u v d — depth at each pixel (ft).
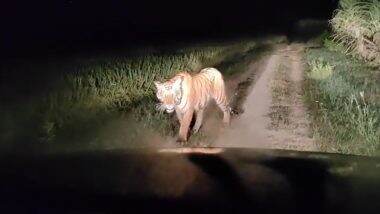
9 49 50.70
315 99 32.68
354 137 24.38
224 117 27.81
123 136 24.85
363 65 44.78
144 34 71.67
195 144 23.93
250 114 29.53
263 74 41.60
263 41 69.77
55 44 56.18
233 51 57.21
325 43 57.98
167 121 27.78
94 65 42.65
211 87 26.66
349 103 30.48
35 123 26.25
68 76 37.19
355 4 49.52
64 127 26.11
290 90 35.58
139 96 33.58
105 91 33.47
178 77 24.36
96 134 25.05
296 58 50.93
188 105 24.58
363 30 47.96
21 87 33.81
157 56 48.91
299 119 28.14
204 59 49.39
